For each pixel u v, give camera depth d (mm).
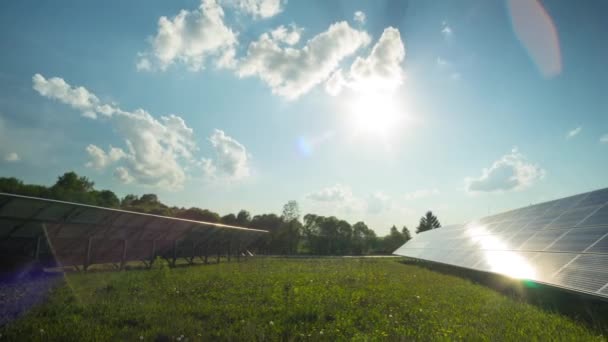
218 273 17750
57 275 15586
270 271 20266
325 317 8266
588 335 6824
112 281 13383
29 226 16078
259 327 7020
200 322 7406
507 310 9359
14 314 7555
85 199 65438
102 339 5926
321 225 91875
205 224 27984
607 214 13328
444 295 11969
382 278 17516
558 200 19906
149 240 26125
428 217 108062
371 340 6359
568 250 12562
